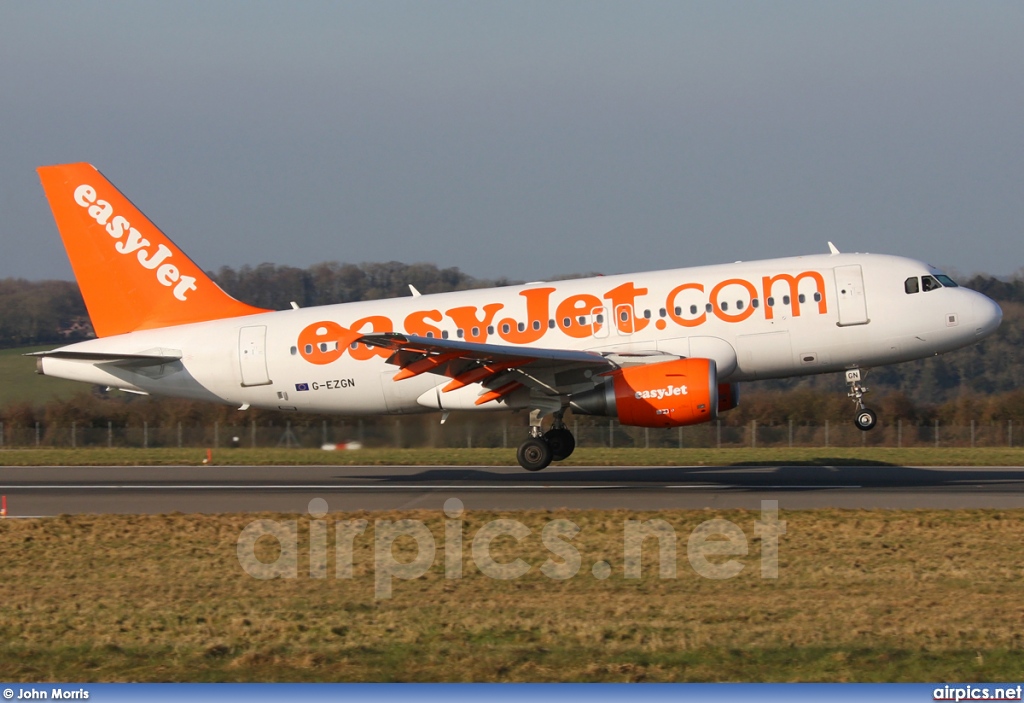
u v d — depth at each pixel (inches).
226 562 2443.4
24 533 2805.1
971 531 2672.2
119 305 4202.8
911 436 6860.2
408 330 3932.1
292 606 2034.9
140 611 2012.8
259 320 4094.5
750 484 3782.0
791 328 3720.5
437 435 6412.4
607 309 3814.0
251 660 1691.7
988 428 6934.1
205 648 1764.3
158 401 7751.0
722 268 3863.2
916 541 2561.5
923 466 4616.1
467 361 3688.5
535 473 4328.3
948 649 1718.8
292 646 1771.7
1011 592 2081.7
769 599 2043.6
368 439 6461.6
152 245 4180.6
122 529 2844.5
